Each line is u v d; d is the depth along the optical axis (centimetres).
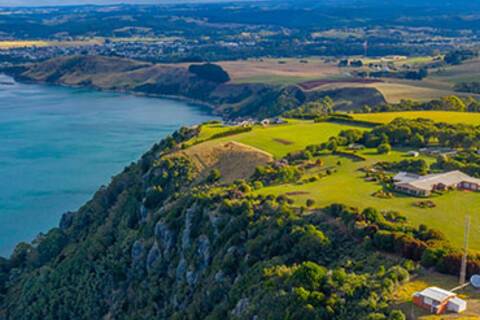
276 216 9638
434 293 6269
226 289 9188
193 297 9988
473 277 6712
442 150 13825
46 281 13288
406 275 6912
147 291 11500
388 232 7906
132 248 12781
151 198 14162
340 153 13950
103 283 12575
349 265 7681
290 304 6944
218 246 10231
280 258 8525
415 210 9512
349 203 9938
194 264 10612
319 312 6606
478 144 13962
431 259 7194
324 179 11875
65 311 12444
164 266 11712
